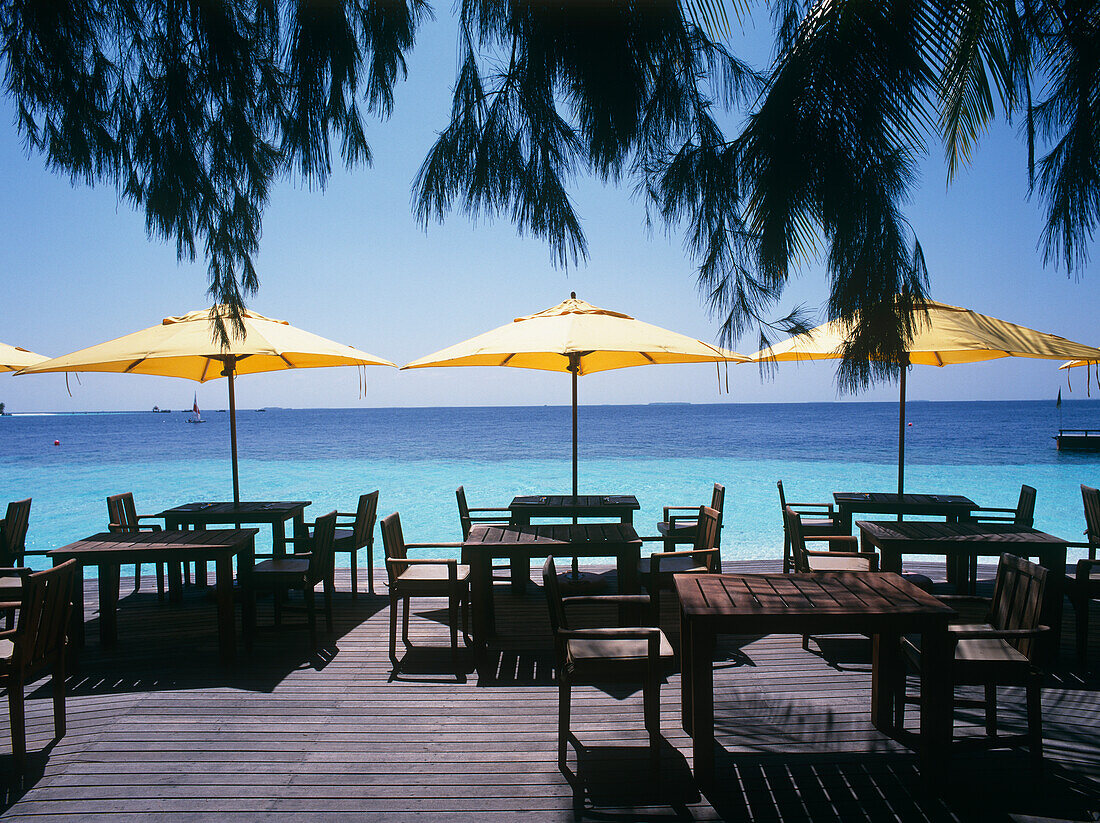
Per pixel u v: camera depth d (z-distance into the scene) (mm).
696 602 3107
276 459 30375
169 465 27281
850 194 1869
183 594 6484
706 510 5273
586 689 4102
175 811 2803
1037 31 1878
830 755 3242
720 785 2992
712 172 1983
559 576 6703
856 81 1828
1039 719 3010
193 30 1849
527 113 1978
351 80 1947
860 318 1943
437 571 5023
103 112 1858
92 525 13508
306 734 3508
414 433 58156
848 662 4492
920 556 9508
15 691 3109
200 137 1893
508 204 2031
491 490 18234
